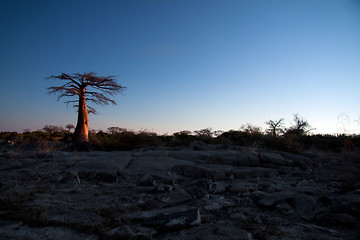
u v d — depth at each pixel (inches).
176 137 673.6
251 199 163.5
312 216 128.5
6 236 102.5
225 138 575.8
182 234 103.1
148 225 113.7
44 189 187.0
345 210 129.6
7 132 1162.6
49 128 1465.3
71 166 280.8
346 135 607.5
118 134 679.7
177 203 152.7
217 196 178.5
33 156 347.9
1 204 141.5
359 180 213.5
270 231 111.8
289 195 150.5
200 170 246.7
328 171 266.7
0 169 260.7
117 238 100.9
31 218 121.0
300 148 430.9
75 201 158.9
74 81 882.1
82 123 844.6
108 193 182.9
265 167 305.4
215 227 109.6
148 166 275.6
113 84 911.0
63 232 108.6
